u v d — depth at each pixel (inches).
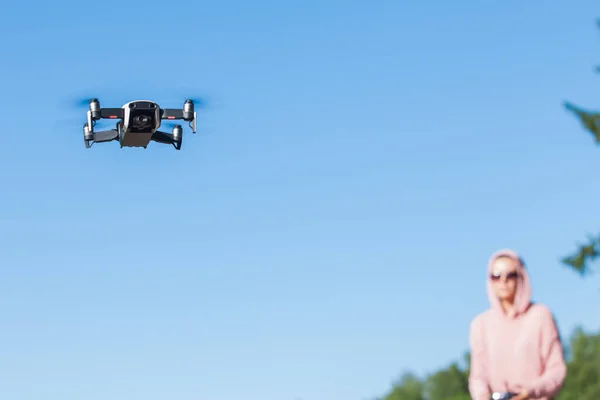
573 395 1895.9
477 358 348.5
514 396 332.5
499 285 343.6
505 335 343.9
